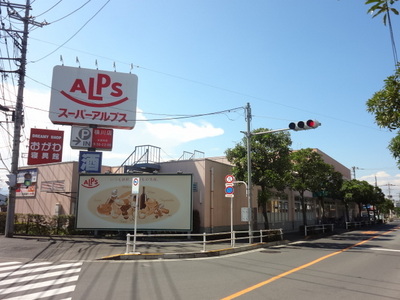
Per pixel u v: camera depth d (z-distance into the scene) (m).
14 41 18.16
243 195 25.20
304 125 14.92
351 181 43.81
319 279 8.62
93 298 6.59
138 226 18.47
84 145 20.89
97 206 18.75
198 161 21.08
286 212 32.09
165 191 18.88
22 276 8.80
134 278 8.55
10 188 18.05
